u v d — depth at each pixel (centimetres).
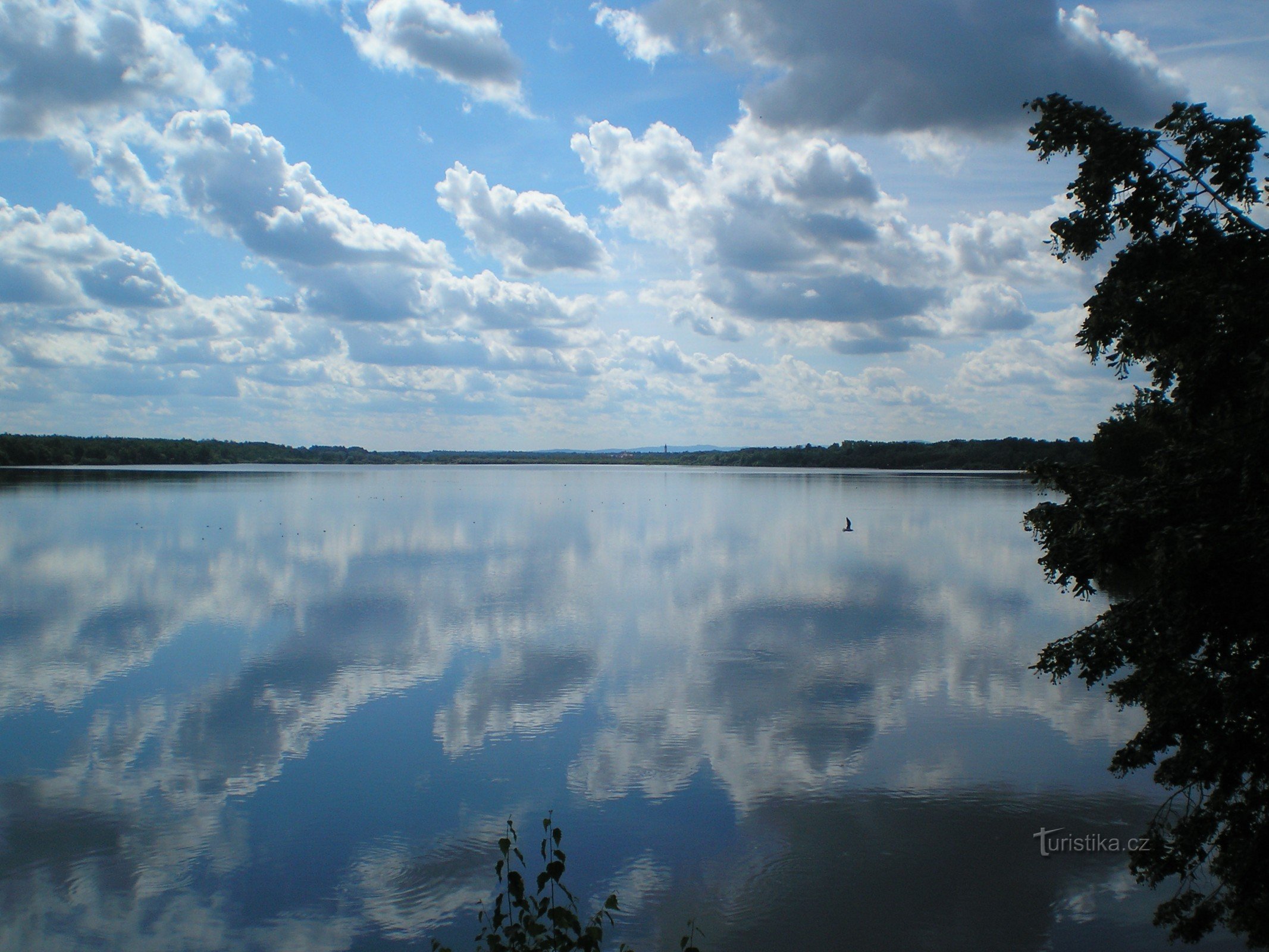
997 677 2630
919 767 1970
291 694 2452
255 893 1485
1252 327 998
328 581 4281
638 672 2664
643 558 5175
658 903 1463
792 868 1562
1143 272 1144
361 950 1348
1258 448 969
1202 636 1000
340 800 1805
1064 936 1377
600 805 1791
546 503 9975
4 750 2047
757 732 2173
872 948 1351
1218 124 1090
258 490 11669
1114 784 1891
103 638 3064
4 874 1534
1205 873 1548
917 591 4088
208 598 3809
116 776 1906
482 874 1546
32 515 7538
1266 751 980
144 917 1420
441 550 5475
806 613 3556
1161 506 1019
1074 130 1172
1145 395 1248
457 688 2502
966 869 1562
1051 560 1136
